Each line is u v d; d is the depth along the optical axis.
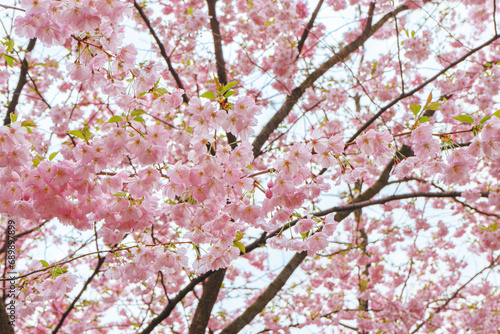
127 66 2.60
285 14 5.92
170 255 2.75
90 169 2.22
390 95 6.70
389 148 2.55
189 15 5.80
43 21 2.28
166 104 2.69
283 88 6.30
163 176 2.64
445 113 6.04
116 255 2.86
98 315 6.74
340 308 7.17
